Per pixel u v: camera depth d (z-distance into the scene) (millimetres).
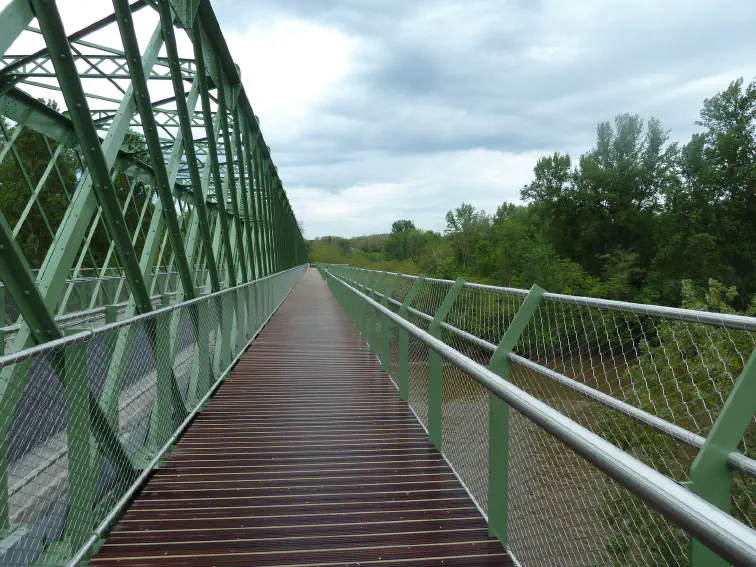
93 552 2492
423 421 4594
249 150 14203
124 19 4559
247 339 9000
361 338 10102
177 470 3541
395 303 6395
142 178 11477
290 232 37719
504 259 53344
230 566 2355
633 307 1689
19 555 1997
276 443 4129
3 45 2951
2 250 2906
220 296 6398
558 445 2076
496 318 3018
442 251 68312
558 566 2035
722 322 1326
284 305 17594
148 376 3441
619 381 1794
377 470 3557
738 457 1272
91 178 4062
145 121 5078
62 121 5543
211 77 9086
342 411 5086
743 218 40156
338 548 2527
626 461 1054
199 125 10945
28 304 3135
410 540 2611
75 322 8453
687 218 40656
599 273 45094
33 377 2039
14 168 13914
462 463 3336
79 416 2430
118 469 2961
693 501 854
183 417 4449
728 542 747
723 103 42125
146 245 6570
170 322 3986
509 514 2619
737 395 1329
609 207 45531
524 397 1683
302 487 3268
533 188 54625
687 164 43406
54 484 2219
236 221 10625
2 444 1964
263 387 6109
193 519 2830
